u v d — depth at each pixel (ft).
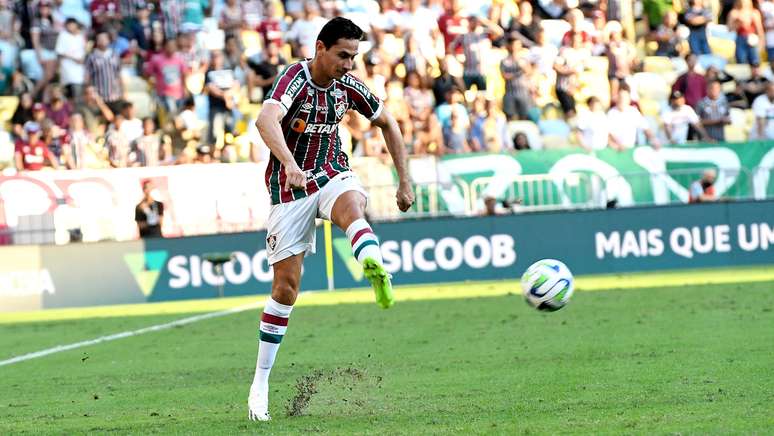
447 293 210.38
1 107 271.28
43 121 258.16
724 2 322.75
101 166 255.50
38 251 226.38
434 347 126.00
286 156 76.59
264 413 79.25
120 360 129.39
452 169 257.34
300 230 80.53
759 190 262.47
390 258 238.89
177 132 268.82
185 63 274.77
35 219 232.73
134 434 74.13
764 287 187.01
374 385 95.86
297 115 80.18
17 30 277.64
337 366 112.47
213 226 238.68
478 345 125.80
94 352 139.95
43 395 101.71
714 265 246.88
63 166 253.85
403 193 87.56
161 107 273.54
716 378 89.81
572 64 292.61
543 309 100.99
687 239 246.47
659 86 304.91
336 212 79.05
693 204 246.27
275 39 285.64
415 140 270.87
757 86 302.66
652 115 301.22
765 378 88.53
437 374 102.37
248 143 269.85
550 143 284.61
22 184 232.32
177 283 231.09
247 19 286.05
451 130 274.36
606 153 266.16
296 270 80.69
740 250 247.70
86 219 234.58
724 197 261.44
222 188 239.09
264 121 77.66
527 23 297.12
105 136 258.37
